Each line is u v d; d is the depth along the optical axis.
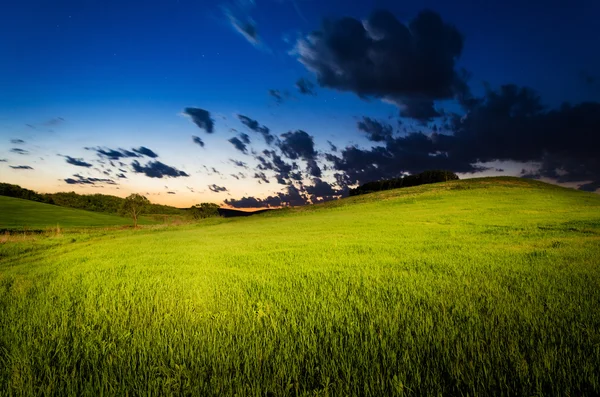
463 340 3.39
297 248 14.47
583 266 8.00
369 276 7.65
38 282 7.84
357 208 50.59
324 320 4.25
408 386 2.58
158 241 21.86
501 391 2.46
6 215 76.00
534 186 57.59
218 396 2.52
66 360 3.20
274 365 2.95
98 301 5.73
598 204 34.69
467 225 22.83
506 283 6.36
